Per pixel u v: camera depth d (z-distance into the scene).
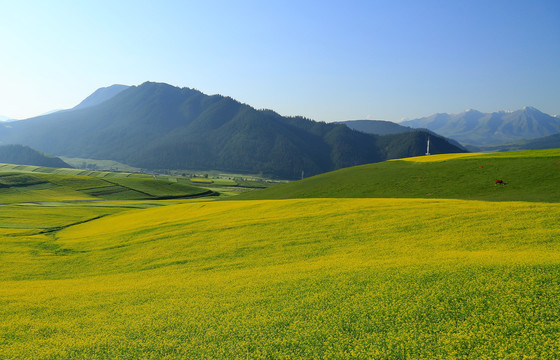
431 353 10.02
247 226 38.38
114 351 12.55
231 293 17.66
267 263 24.59
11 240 47.97
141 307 17.05
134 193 163.25
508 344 9.85
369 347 10.80
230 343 12.16
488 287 13.49
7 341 14.06
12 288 23.39
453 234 25.84
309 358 10.62
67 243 43.72
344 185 74.00
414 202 42.28
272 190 90.62
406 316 12.33
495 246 21.48
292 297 15.79
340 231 31.45
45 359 12.40
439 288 14.20
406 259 20.14
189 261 28.28
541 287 12.82
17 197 132.38
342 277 17.69
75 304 18.52
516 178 52.34
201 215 52.25
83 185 167.38
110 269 29.16
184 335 13.20
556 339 9.70
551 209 29.92
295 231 33.53
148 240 38.41
